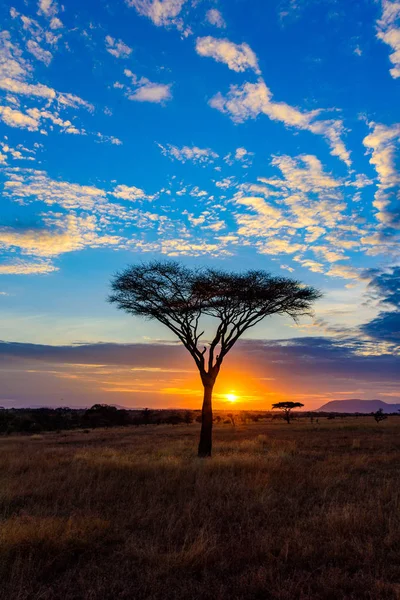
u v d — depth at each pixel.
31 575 4.79
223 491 9.00
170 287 20.77
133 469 12.08
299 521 6.66
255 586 4.46
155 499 8.27
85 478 10.56
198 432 41.06
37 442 31.08
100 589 4.43
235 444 23.58
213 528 6.35
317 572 4.95
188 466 12.62
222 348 20.33
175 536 6.08
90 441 30.58
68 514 7.43
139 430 48.72
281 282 20.33
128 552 5.45
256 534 6.01
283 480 10.52
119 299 21.67
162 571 4.80
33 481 10.50
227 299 19.84
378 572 4.85
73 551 5.56
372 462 14.68
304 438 28.05
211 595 4.34
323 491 9.18
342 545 5.54
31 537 5.71
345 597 4.20
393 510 7.36
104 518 7.05
